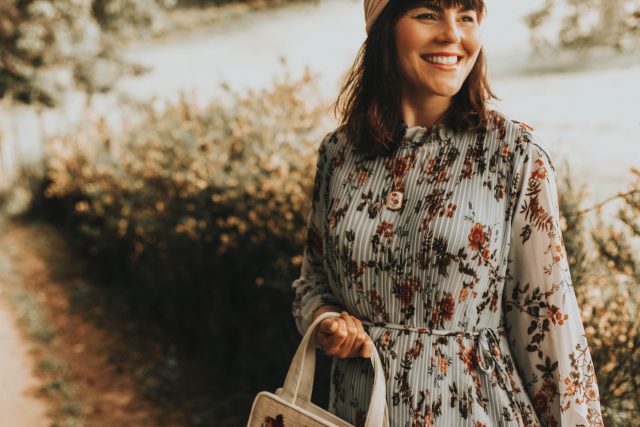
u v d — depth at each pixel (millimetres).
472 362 1221
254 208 3449
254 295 3414
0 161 11906
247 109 4340
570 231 1911
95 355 4863
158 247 4676
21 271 7590
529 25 3010
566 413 1194
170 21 9391
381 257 1272
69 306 6090
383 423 1217
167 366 4289
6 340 5367
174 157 4699
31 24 9883
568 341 1184
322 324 1274
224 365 3930
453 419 1201
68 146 8734
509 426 1194
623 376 1803
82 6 9977
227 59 7355
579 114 2654
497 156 1202
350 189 1355
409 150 1297
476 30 1264
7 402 4168
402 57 1288
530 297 1206
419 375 1228
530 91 2984
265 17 6613
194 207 4016
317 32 5582
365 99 1396
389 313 1279
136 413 3852
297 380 1296
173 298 4672
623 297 1857
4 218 10891
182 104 5496
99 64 10078
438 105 1322
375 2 1327
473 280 1191
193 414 3693
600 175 2453
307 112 3797
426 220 1218
